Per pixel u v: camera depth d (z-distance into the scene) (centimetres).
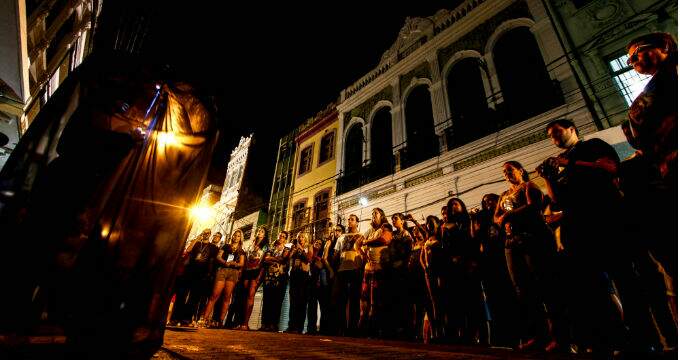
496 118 779
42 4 484
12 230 125
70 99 160
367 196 1037
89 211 144
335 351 223
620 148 505
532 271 339
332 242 651
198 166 195
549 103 691
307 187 1354
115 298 140
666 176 225
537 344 324
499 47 870
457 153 814
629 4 638
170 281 164
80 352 121
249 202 1764
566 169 308
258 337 350
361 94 1270
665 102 232
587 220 270
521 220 360
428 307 467
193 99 205
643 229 244
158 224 167
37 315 118
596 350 252
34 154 140
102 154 158
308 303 640
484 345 386
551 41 735
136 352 138
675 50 238
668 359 192
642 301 230
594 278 265
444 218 475
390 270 498
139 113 179
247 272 682
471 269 416
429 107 1003
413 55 1096
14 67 465
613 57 631
